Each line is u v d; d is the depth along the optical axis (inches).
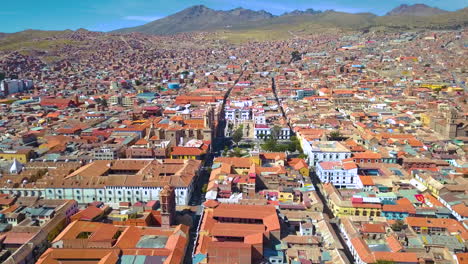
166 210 6747.1
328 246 6299.2
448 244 6161.4
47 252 5836.6
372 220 7101.4
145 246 6146.7
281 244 6284.5
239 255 5753.0
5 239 6215.6
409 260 5723.4
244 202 7746.1
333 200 7775.6
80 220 6943.9
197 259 5871.1
